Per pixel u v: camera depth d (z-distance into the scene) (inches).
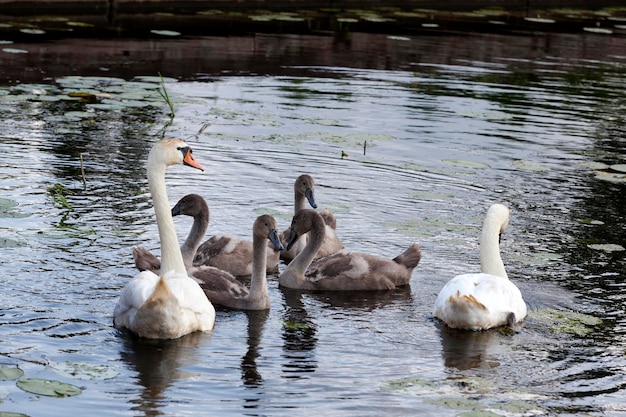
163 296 452.4
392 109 940.6
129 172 707.4
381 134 848.9
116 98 909.8
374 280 552.7
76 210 624.7
